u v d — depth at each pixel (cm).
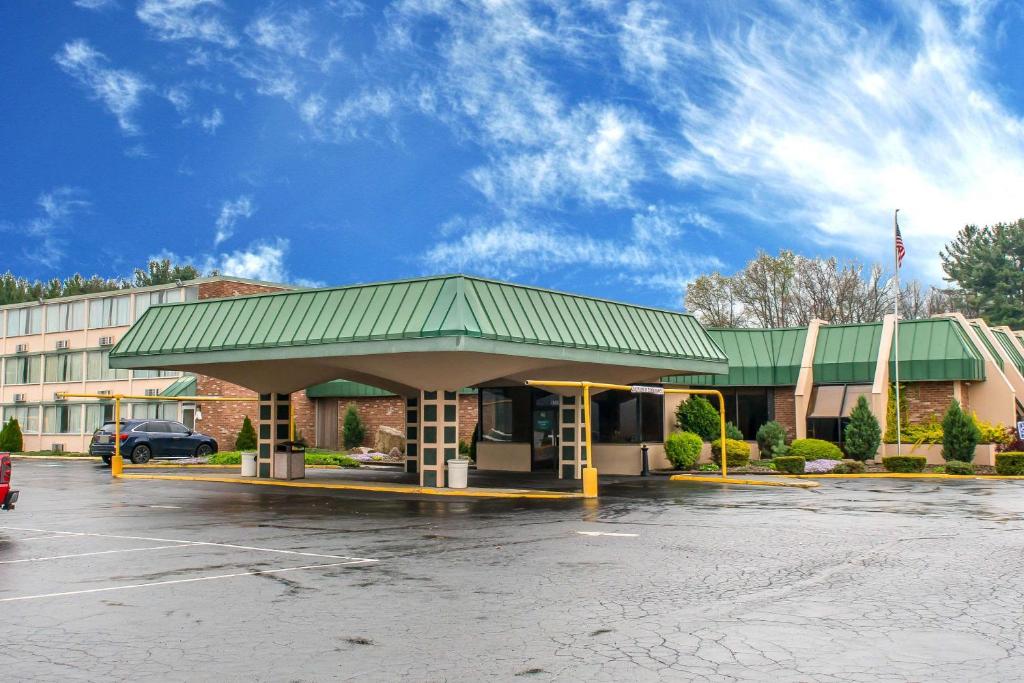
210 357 2709
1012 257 7906
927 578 1159
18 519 1833
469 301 2345
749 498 2330
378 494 2464
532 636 855
